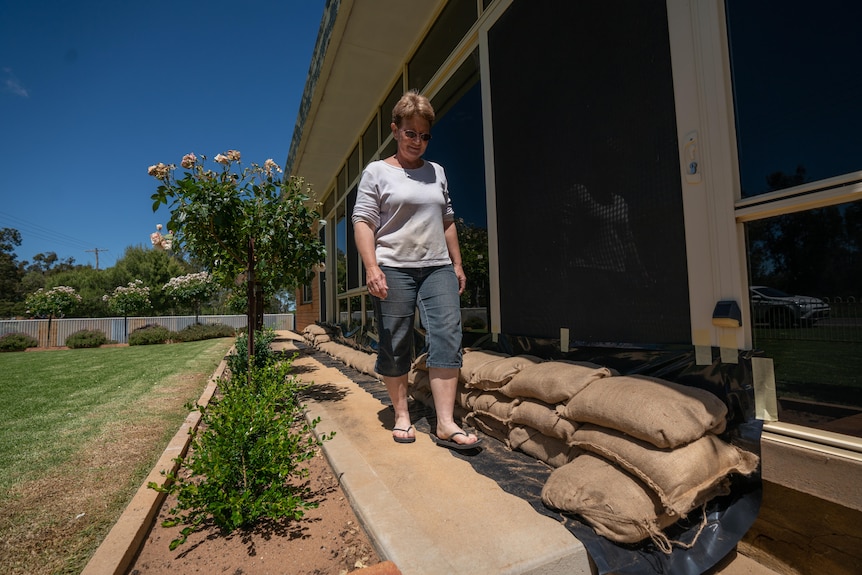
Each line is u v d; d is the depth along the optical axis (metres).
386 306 2.02
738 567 1.31
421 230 2.01
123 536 1.44
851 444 1.16
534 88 2.35
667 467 1.19
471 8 3.08
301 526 1.53
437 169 2.17
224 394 2.50
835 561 1.16
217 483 1.55
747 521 1.29
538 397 1.74
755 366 1.38
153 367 6.88
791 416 1.32
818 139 1.28
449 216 2.24
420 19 3.79
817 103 1.28
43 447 2.58
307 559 1.33
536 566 1.09
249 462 1.64
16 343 13.84
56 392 4.64
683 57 1.57
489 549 1.14
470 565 1.08
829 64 1.26
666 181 1.65
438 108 3.58
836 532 1.16
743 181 1.43
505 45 2.61
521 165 2.47
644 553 1.19
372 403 3.01
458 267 2.26
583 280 2.04
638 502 1.18
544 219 2.29
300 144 6.45
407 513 1.35
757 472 1.34
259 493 1.65
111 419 3.27
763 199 1.36
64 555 1.45
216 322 19.89
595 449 1.39
